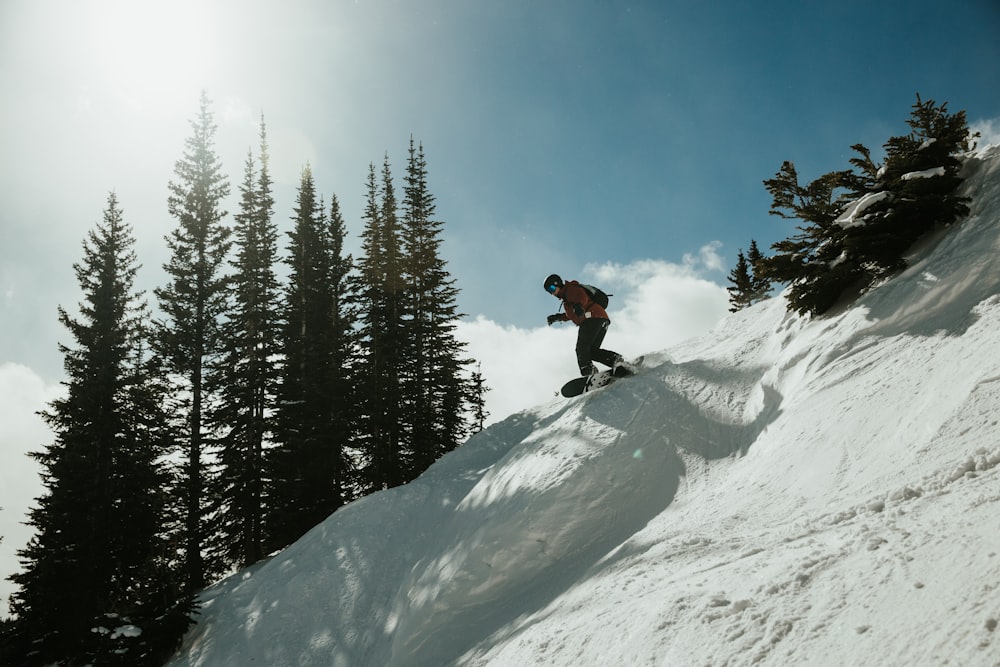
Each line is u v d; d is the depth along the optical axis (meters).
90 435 17.95
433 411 25.84
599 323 8.75
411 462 24.28
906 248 6.62
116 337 19.89
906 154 6.86
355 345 25.95
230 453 20.97
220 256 23.56
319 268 28.58
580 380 9.54
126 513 17.83
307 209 28.72
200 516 19.91
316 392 22.03
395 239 28.09
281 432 21.25
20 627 13.95
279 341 24.95
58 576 15.88
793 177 7.82
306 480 20.39
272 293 24.69
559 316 9.15
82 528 16.78
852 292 6.82
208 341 22.11
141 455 18.80
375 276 27.30
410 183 29.41
